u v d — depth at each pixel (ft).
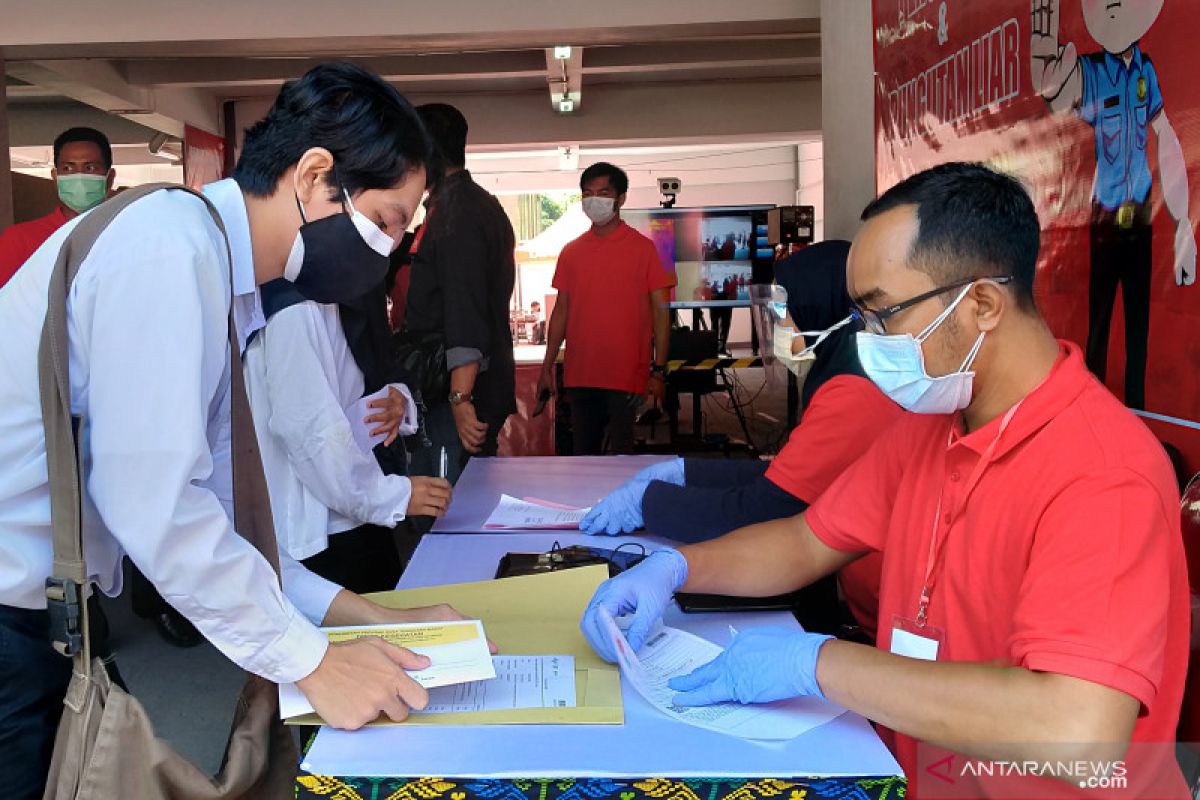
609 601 4.47
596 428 15.43
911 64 10.05
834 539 4.79
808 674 3.71
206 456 3.60
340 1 18.43
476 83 30.81
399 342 10.55
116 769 3.53
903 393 3.78
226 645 3.67
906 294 3.61
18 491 3.67
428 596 5.18
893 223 3.65
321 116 4.10
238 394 3.95
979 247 3.51
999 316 3.57
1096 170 6.31
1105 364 6.24
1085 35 6.42
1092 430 3.45
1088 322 6.45
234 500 4.01
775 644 3.86
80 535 3.53
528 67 26.40
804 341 6.26
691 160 56.59
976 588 3.69
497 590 5.24
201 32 18.49
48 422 3.47
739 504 6.00
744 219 23.73
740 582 4.93
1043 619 3.21
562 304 15.56
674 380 22.21
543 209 65.46
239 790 3.65
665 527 6.27
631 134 32.07
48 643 3.89
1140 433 3.48
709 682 4.00
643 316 15.14
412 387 10.36
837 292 6.12
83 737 3.54
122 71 25.95
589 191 14.71
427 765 3.44
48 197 24.20
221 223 3.87
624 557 5.88
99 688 3.57
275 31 18.49
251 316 5.11
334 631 4.26
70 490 3.49
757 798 3.39
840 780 3.39
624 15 18.34
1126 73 5.94
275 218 4.22
